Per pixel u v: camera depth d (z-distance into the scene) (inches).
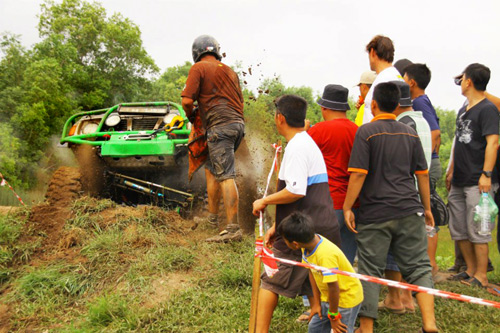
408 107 151.7
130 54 984.9
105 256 170.2
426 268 127.6
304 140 121.0
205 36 199.9
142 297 149.4
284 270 119.3
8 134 554.9
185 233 199.3
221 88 190.2
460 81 195.2
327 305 119.4
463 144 187.5
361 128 132.2
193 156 205.0
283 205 122.8
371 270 130.0
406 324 145.3
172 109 276.7
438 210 163.2
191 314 138.3
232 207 190.4
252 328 116.9
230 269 162.6
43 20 968.3
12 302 151.8
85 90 888.9
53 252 178.9
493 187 197.6
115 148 242.7
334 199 143.1
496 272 214.5
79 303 150.6
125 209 206.2
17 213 201.3
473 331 134.4
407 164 130.8
